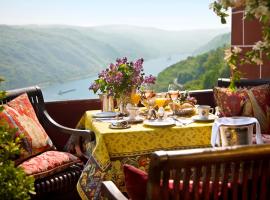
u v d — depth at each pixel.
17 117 3.35
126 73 3.52
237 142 2.95
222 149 1.53
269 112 4.10
